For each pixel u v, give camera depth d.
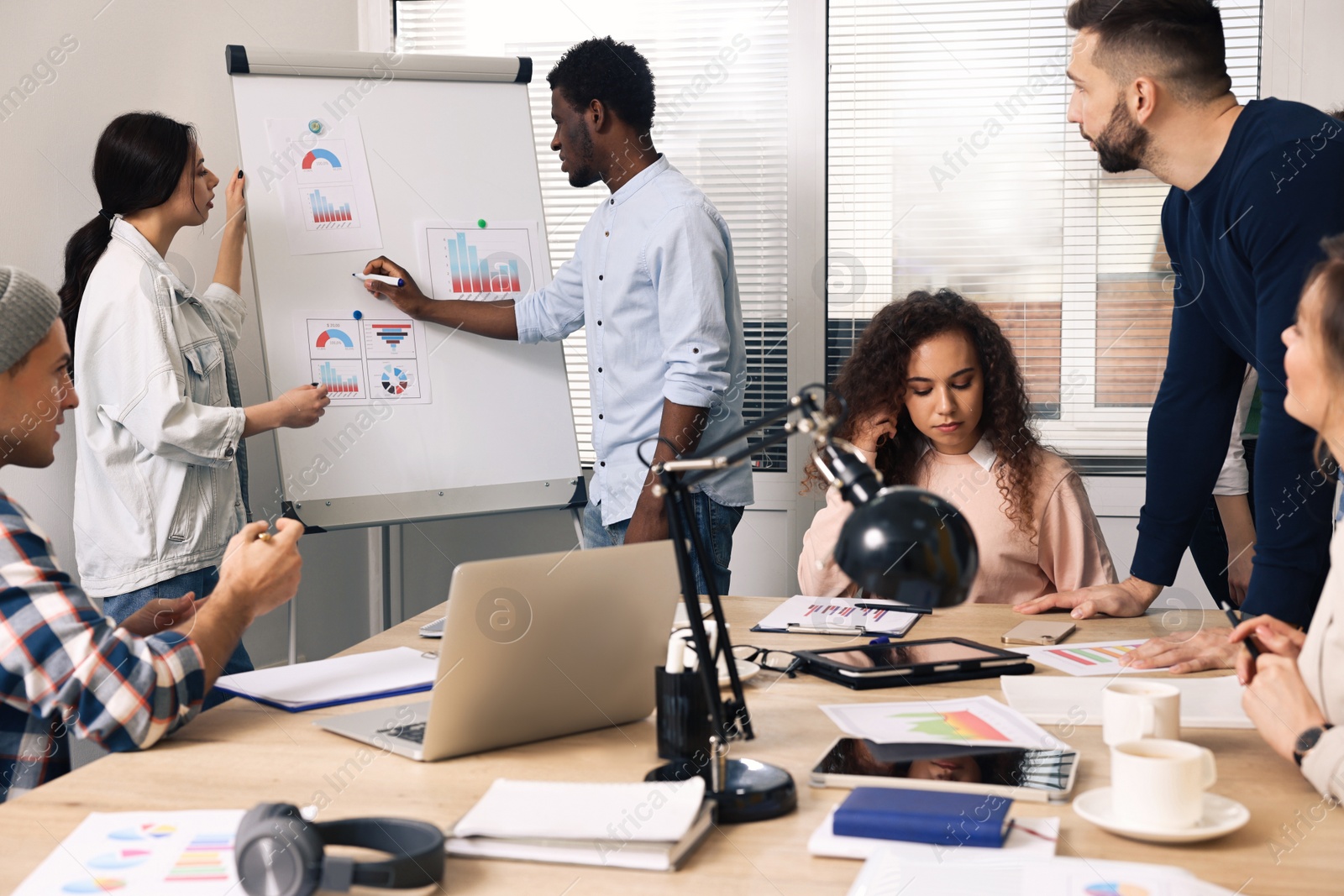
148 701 1.06
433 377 2.52
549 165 3.19
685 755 1.03
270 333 2.38
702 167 3.06
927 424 1.92
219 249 2.59
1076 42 1.58
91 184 2.32
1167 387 1.75
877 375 1.94
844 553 0.80
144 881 0.77
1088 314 2.93
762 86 3.01
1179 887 0.71
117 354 2.03
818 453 0.88
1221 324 1.65
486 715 1.05
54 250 2.23
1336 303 0.99
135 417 2.02
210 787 0.97
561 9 3.12
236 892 0.75
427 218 2.55
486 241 2.61
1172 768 0.81
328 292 2.44
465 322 2.53
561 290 2.48
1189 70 1.48
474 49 3.19
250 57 2.41
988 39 2.91
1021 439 1.94
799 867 0.80
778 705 1.20
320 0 3.04
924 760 0.98
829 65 2.99
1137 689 1.05
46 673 1.04
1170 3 1.47
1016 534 1.92
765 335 3.09
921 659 1.33
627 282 2.25
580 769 1.02
